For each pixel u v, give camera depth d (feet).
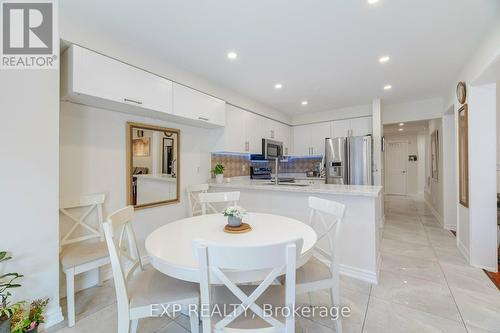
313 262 5.34
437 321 5.27
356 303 6.00
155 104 7.79
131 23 6.08
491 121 7.66
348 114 14.89
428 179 19.42
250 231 5.14
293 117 17.29
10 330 4.33
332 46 7.27
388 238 11.11
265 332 3.31
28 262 4.94
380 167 13.28
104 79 6.40
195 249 3.02
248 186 9.70
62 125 6.51
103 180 7.44
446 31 6.43
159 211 9.18
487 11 5.57
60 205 6.33
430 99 13.10
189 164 10.52
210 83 10.11
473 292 6.39
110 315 5.68
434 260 8.54
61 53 6.12
